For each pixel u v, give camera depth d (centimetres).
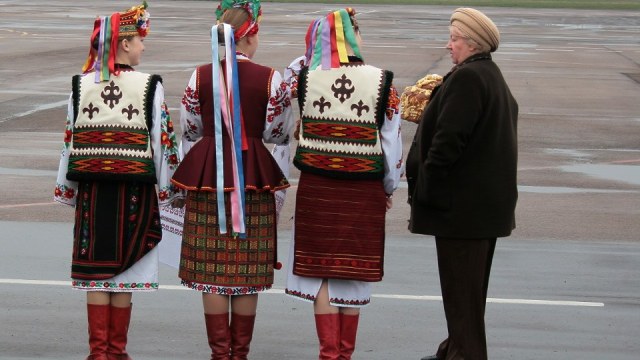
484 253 594
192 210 612
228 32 605
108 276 601
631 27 4769
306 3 6322
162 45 3409
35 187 1241
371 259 609
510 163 588
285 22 4631
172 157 612
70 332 708
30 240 979
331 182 603
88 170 600
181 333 712
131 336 703
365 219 605
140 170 600
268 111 612
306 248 609
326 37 604
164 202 613
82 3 6094
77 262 607
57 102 2052
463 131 566
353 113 598
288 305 783
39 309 759
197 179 604
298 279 615
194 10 5612
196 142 630
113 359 615
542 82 2564
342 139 600
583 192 1273
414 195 606
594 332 729
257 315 756
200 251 609
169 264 654
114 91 602
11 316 741
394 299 803
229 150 605
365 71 601
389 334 718
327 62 601
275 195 635
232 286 605
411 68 2811
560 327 739
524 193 1259
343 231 604
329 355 609
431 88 637
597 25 4869
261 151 612
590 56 3288
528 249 975
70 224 1052
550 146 1642
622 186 1318
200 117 618
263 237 613
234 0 615
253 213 609
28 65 2752
